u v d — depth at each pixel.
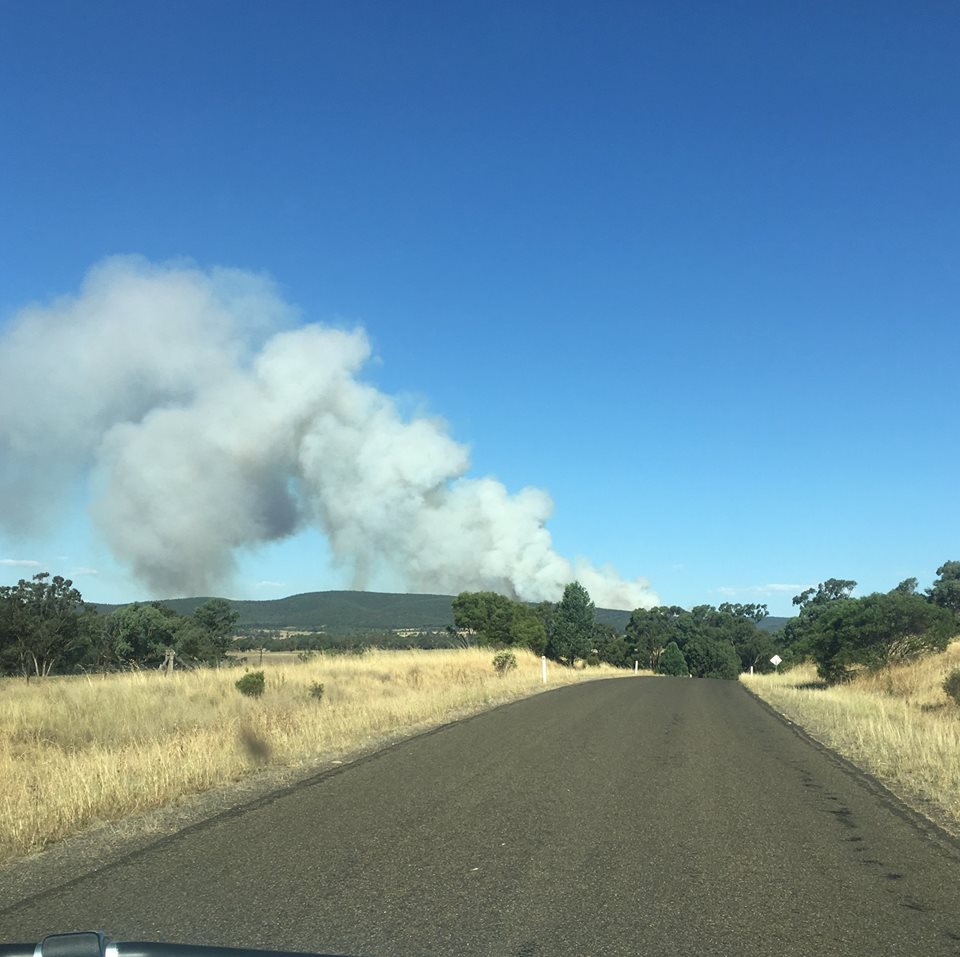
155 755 11.09
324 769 11.96
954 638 39.19
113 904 6.10
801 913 6.24
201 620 56.97
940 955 5.48
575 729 17.09
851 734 17.00
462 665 36.72
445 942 5.47
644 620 115.56
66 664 38.09
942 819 9.62
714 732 17.36
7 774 10.12
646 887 6.79
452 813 9.27
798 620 113.38
